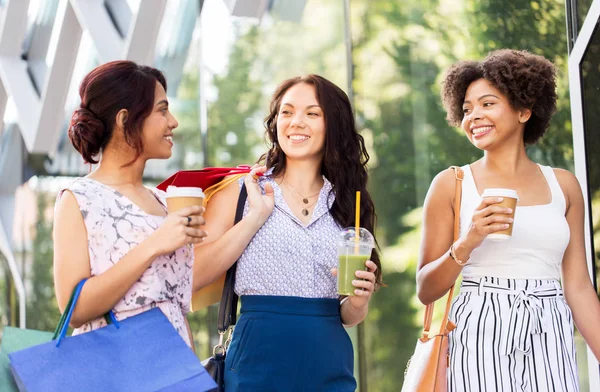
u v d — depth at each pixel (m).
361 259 2.72
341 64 4.98
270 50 5.44
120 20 7.34
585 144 3.58
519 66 2.98
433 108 4.75
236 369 2.82
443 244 3.04
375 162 4.93
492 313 2.83
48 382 2.17
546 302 2.84
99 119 2.50
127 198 2.49
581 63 3.59
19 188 8.58
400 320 4.82
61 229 2.39
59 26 7.93
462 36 4.67
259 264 2.88
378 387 4.88
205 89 5.97
